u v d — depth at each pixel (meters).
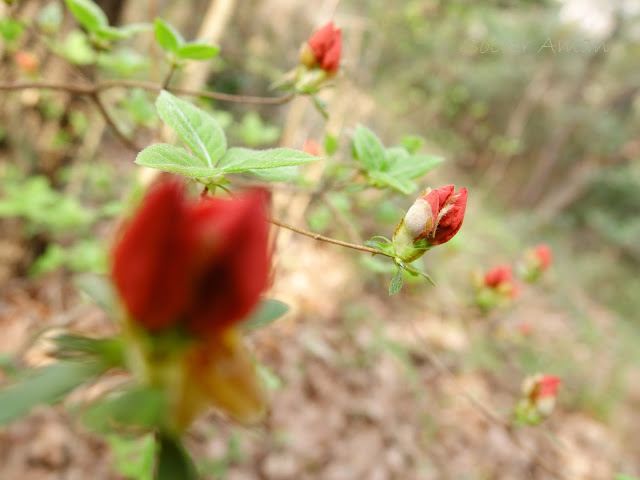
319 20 3.00
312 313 4.53
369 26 3.72
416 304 5.21
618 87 12.72
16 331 3.13
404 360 4.45
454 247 2.90
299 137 4.32
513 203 13.80
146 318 0.51
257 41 7.18
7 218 3.25
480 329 5.50
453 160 11.75
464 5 5.73
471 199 9.52
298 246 4.95
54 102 3.01
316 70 1.42
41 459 2.78
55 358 0.58
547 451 4.62
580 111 12.22
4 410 0.49
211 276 0.50
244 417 0.57
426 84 8.91
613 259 11.80
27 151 3.12
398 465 3.79
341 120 3.42
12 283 3.39
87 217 3.21
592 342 7.01
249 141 3.00
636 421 5.84
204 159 0.88
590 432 5.18
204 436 3.11
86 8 1.52
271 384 1.62
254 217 0.50
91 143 3.51
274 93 6.91
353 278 5.19
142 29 1.66
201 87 2.51
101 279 0.66
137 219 0.49
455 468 3.98
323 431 3.75
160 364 0.55
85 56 2.23
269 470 3.31
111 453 2.96
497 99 11.63
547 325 6.87
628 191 12.62
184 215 0.49
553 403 1.77
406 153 1.47
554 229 12.75
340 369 4.23
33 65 2.53
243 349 0.60
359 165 1.44
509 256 7.70
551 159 13.00
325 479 3.46
